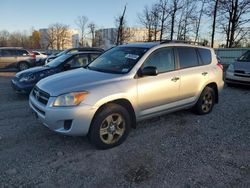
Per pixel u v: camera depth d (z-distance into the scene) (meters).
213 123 5.47
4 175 3.32
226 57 21.86
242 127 5.27
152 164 3.69
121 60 4.75
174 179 3.32
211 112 6.27
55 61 8.56
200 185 3.20
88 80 4.09
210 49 6.21
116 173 3.43
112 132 4.12
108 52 5.40
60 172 3.43
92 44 56.00
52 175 3.35
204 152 4.09
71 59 8.34
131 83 4.27
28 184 3.15
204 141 4.53
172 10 34.78
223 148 4.25
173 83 4.94
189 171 3.52
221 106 6.95
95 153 3.97
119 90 4.09
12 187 3.08
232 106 6.98
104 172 3.45
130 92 4.22
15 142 4.30
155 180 3.29
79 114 3.73
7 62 16.08
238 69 9.61
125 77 4.28
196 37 34.25
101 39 51.97
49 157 3.82
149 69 4.37
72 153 3.96
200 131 5.00
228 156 3.97
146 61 4.59
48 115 3.79
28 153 3.93
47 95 3.93
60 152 3.96
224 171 3.53
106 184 3.19
